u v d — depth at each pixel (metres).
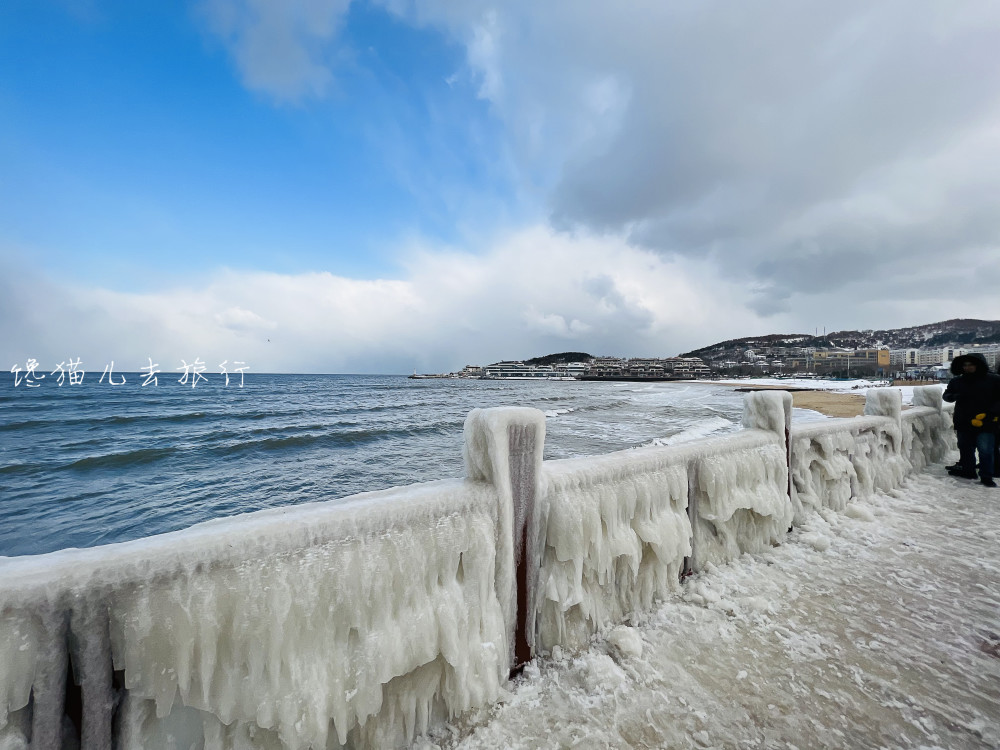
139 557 1.26
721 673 2.15
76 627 1.18
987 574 3.19
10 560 1.19
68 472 13.80
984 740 1.76
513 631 2.14
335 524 1.57
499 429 2.05
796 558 3.46
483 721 1.86
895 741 1.76
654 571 2.79
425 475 13.42
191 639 1.30
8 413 28.52
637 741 1.75
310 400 44.12
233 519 1.56
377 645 1.61
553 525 2.28
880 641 2.41
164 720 1.35
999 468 5.76
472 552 1.94
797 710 1.92
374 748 1.71
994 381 5.59
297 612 1.47
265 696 1.40
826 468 4.43
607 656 2.26
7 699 1.08
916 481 5.83
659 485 2.81
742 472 3.45
